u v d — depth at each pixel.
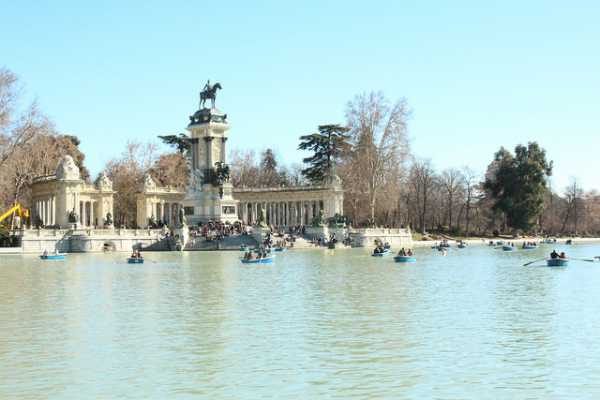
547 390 31.11
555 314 51.53
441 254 136.75
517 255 132.88
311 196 182.75
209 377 33.53
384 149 178.75
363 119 180.00
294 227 170.88
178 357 37.53
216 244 146.12
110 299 61.00
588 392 30.77
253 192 190.12
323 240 162.50
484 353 38.12
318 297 61.97
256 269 94.00
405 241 184.25
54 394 30.91
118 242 144.38
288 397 30.28
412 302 58.53
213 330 45.25
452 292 65.81
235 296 62.81
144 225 178.88
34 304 57.84
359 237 168.00
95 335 43.72
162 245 146.12
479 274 86.00
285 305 56.78
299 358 37.19
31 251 136.12
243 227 158.00
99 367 35.47
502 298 61.09
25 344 41.03
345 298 61.22
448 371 34.34
